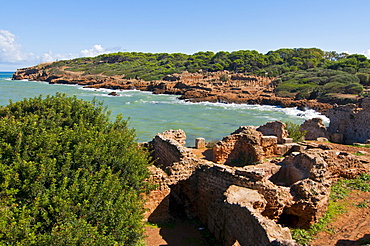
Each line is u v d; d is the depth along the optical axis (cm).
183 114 7262
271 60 18662
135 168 1443
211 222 1377
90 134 1449
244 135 2197
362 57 15725
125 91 13050
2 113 1680
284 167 1706
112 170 1356
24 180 1085
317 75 12256
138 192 1405
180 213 1636
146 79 16112
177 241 1311
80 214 1079
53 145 1285
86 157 1275
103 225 1098
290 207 1351
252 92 10444
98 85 14388
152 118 6619
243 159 2194
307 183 1388
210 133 5272
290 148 2428
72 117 1747
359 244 1132
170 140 2042
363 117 3059
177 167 1662
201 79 14112
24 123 1397
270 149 2409
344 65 13825
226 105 9012
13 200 1003
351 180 1820
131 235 1139
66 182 1124
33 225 995
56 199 1023
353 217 1372
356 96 8081
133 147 1636
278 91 10250
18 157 1141
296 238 1228
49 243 914
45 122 1556
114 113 7112
